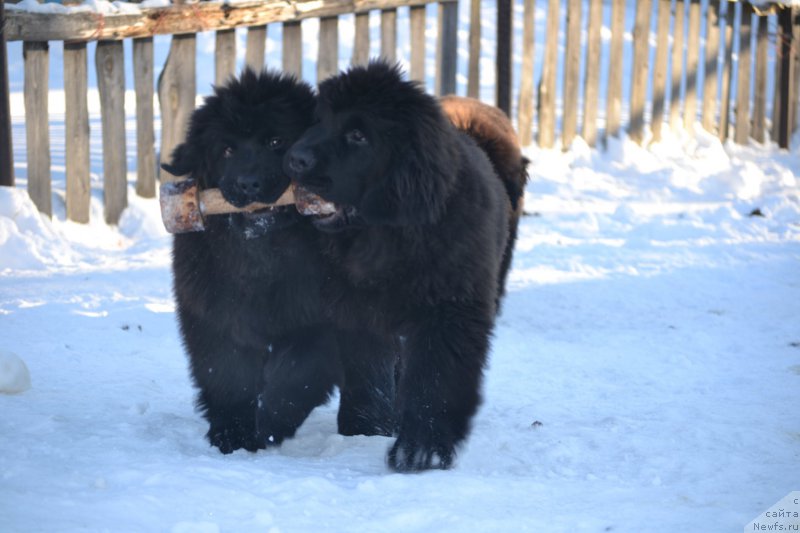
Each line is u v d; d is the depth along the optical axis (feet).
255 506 24.11
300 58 69.41
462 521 23.27
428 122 29.32
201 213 30.19
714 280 57.31
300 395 33.50
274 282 31.53
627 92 103.45
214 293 31.04
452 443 29.60
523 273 57.77
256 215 30.60
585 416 35.91
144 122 64.80
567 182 77.66
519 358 43.73
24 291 50.93
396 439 30.12
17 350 41.06
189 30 64.23
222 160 30.89
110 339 43.75
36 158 61.31
